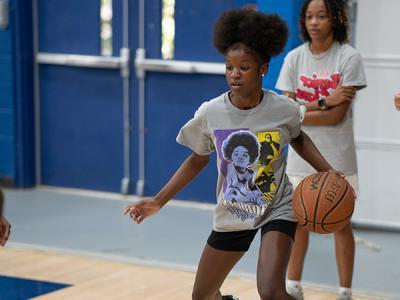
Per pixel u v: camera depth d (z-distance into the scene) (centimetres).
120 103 796
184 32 753
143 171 799
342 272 489
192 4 744
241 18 360
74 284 542
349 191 362
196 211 758
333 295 525
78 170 828
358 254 625
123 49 781
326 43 493
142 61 772
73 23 801
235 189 372
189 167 391
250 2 711
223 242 381
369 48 675
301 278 538
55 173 840
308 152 386
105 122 807
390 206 688
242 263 593
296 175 504
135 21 774
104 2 785
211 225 710
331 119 488
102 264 589
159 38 766
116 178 812
